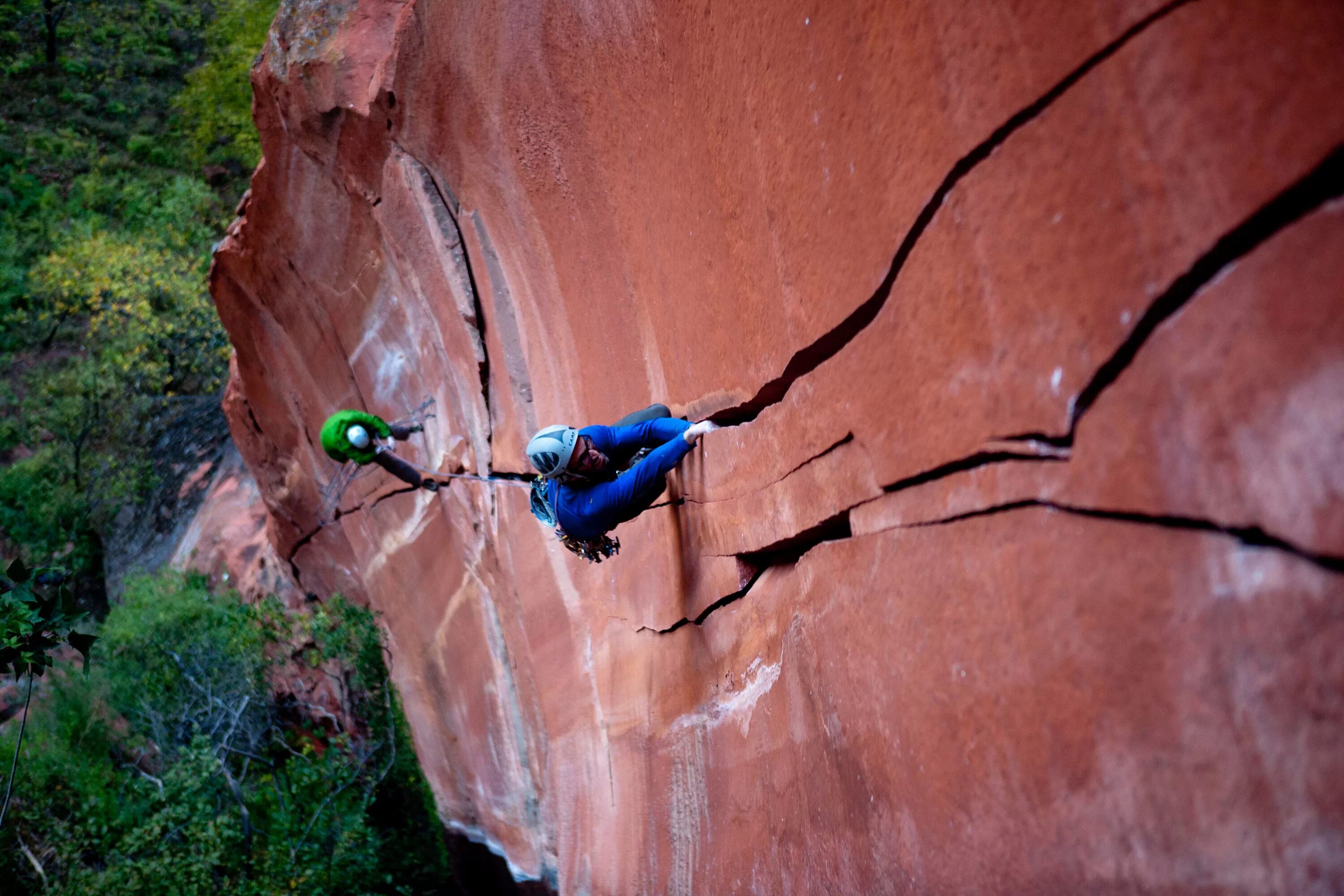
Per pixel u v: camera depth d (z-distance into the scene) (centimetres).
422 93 605
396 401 870
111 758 1187
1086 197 168
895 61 220
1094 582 179
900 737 262
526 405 644
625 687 564
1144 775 168
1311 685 135
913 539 250
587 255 504
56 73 2522
